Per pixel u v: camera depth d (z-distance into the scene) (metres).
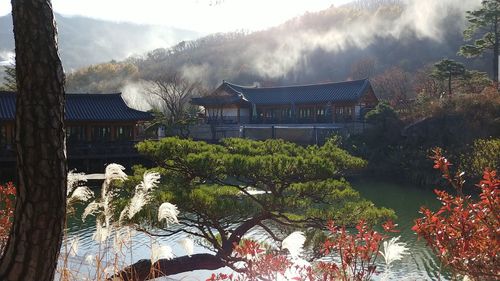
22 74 2.32
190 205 9.17
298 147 12.38
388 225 4.17
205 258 9.10
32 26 2.31
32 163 2.29
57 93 2.38
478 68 64.38
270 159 9.80
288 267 4.67
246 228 9.98
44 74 2.32
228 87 46.34
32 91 2.31
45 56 2.33
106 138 31.84
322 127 38.16
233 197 10.74
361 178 30.14
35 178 2.29
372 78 60.09
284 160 9.77
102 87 69.69
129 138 32.56
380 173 30.62
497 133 28.58
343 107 41.78
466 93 34.25
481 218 3.62
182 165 10.52
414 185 27.47
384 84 53.25
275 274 4.57
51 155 2.33
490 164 22.53
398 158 30.02
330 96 41.97
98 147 28.77
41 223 2.30
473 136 28.88
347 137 34.59
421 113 32.88
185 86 47.62
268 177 9.90
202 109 53.44
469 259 3.54
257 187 10.79
